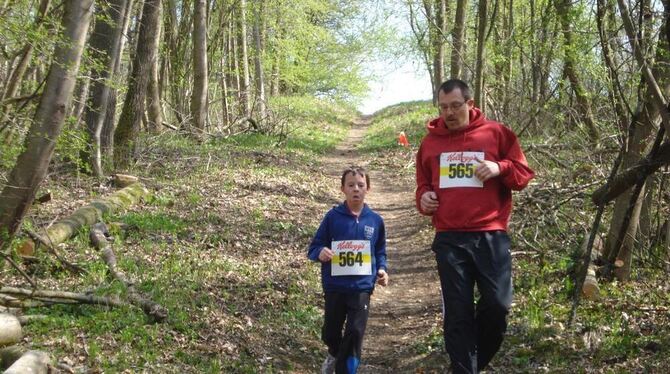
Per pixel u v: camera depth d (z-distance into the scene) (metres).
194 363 6.07
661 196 9.16
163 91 25.61
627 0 7.22
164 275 8.33
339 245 5.91
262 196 14.73
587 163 11.59
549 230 10.55
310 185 17.42
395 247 12.59
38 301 6.68
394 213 15.98
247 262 9.95
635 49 6.62
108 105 14.84
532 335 6.81
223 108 28.89
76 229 9.55
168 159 17.31
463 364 4.98
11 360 5.49
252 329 7.22
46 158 7.84
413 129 32.47
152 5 16.06
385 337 7.95
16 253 8.03
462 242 5.16
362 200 5.98
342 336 6.11
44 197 11.27
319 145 28.31
